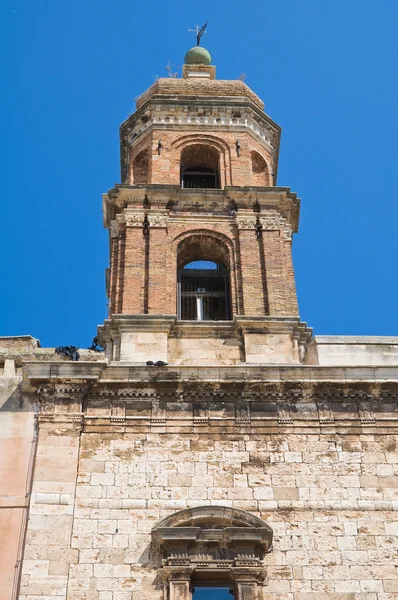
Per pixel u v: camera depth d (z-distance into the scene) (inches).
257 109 1624.0
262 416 1120.2
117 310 1311.5
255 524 1017.5
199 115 1595.7
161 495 1047.6
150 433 1100.5
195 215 1409.9
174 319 1256.8
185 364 1226.0
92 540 1007.6
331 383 1141.1
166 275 1330.0
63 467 1061.8
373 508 1046.4
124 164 1653.5
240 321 1261.1
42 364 1128.8
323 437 1106.7
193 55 1897.1
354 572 997.8
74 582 976.9
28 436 1096.8
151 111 1603.1
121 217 1407.5
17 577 985.5
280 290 1321.4
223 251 1398.9
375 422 1122.0
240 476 1068.5
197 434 1102.4
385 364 1196.5
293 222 1498.5
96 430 1100.5
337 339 1222.3
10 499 1042.1
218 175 1567.4
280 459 1085.1
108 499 1039.6
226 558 1002.1
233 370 1142.3
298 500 1050.7
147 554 1002.1
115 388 1131.9
